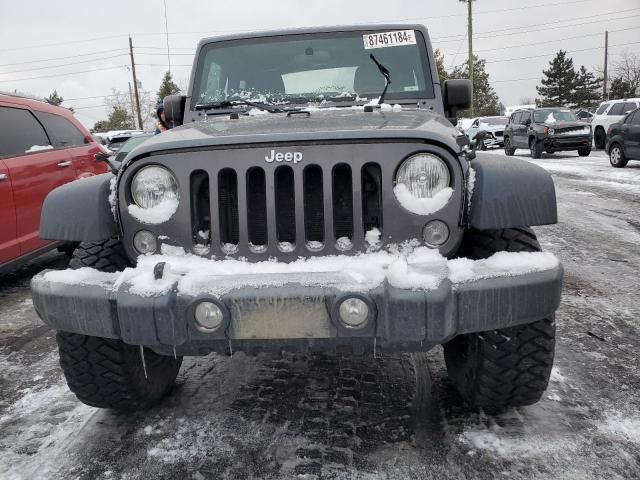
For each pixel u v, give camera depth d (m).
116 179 2.22
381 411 2.61
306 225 2.08
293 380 2.97
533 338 2.23
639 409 2.55
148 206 2.13
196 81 3.58
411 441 2.35
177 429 2.52
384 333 1.86
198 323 1.89
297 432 2.45
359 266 1.93
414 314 1.84
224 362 3.25
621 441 2.30
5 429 2.61
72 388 2.50
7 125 4.95
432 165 2.03
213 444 2.39
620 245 5.92
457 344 2.61
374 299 1.85
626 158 13.02
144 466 2.25
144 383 2.59
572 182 11.24
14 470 2.26
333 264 1.99
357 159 2.03
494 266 1.97
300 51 3.52
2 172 4.61
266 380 2.99
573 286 4.49
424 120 2.43
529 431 2.39
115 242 2.38
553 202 2.06
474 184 2.10
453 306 1.88
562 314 3.84
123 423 2.60
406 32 3.48
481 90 55.81
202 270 1.99
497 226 2.02
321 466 2.20
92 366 2.41
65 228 2.19
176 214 2.11
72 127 6.07
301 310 1.86
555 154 19.44
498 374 2.28
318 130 2.08
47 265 6.13
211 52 3.61
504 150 22.16
